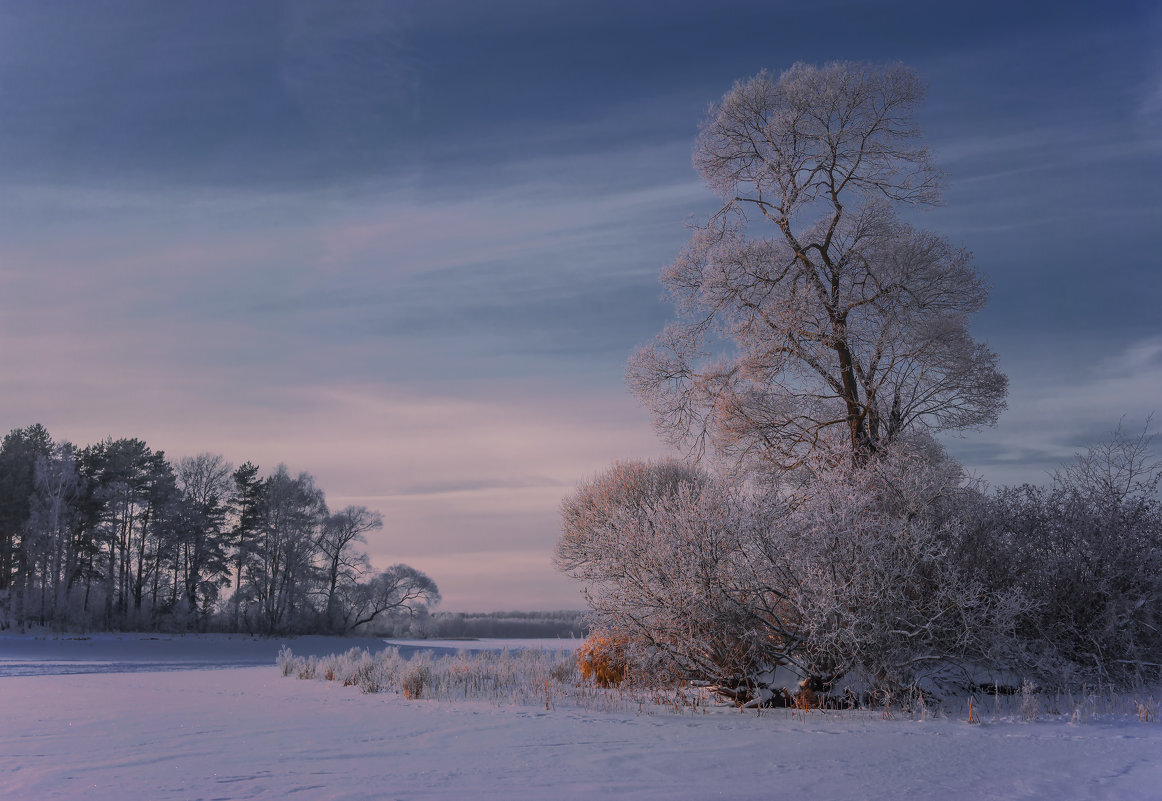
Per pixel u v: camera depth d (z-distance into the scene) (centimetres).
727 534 1137
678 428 2078
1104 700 1080
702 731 872
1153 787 550
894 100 1886
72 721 991
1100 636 1227
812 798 525
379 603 6344
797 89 1919
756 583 1108
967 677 1150
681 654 1163
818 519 1115
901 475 1267
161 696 1370
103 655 3631
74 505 6031
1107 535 1269
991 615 1134
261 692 1446
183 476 6431
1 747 760
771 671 1154
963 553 1245
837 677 1101
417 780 586
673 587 1112
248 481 6600
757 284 1919
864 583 1078
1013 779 584
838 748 743
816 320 1819
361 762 669
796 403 1891
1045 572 1262
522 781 585
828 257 1900
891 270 1800
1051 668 1162
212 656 3812
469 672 1578
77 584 6003
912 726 900
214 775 605
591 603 1217
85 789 549
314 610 6259
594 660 1410
